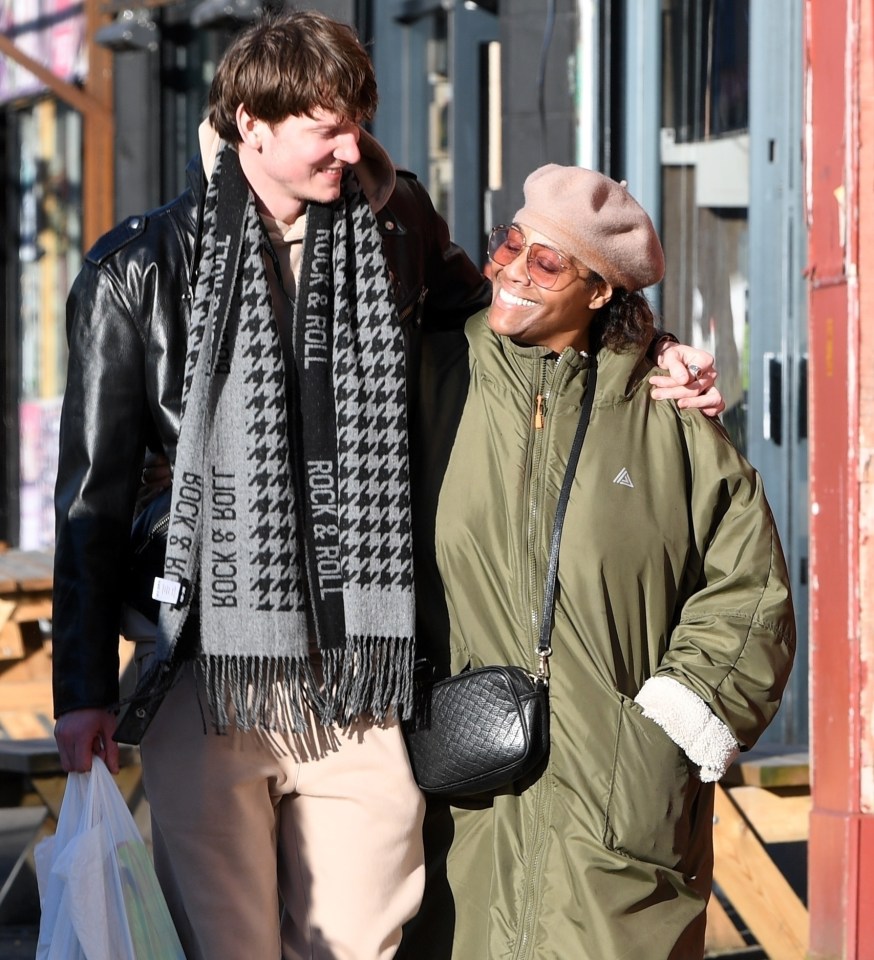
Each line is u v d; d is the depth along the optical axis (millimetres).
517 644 7910
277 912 8109
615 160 16609
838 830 11844
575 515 7816
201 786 7871
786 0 15586
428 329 8805
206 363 7504
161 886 8219
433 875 8422
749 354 16016
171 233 7723
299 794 8172
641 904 7699
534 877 7805
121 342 7656
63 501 7676
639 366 8219
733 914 13773
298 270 7918
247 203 7652
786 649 7941
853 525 11820
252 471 7535
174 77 26234
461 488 8055
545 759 7840
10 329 33125
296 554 7633
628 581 7789
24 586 17516
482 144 19984
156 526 7875
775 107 15695
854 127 11781
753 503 8039
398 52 21234
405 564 7816
